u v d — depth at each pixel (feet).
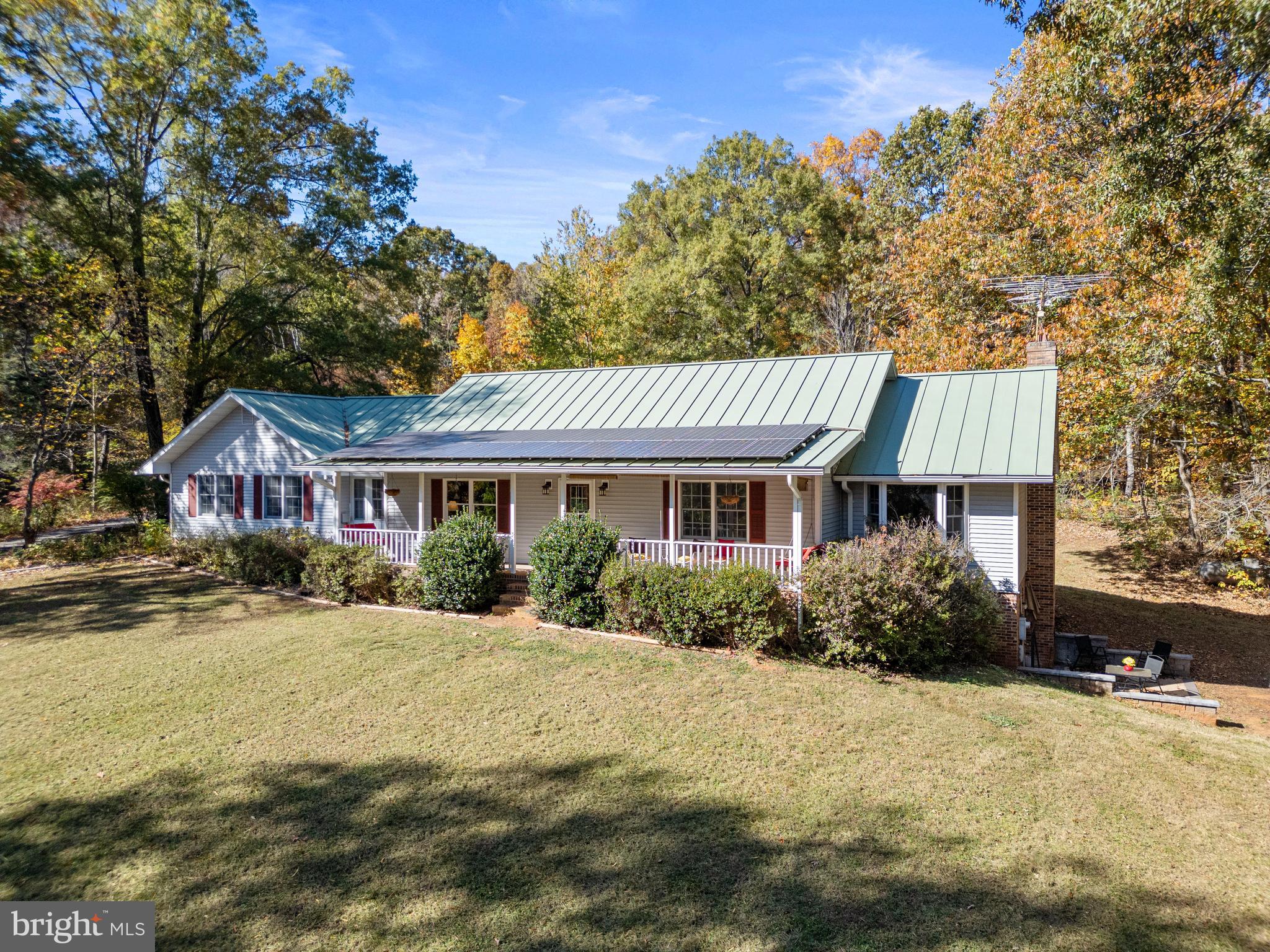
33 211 70.08
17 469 94.84
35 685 37.29
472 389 74.49
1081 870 21.02
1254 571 69.36
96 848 22.50
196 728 31.32
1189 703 39.60
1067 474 74.79
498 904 19.58
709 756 28.04
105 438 99.04
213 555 66.90
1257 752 30.32
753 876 20.61
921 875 20.65
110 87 77.66
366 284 111.34
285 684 36.50
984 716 32.60
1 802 25.45
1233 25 33.63
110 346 83.56
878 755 28.25
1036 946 17.83
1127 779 26.84
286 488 69.72
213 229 91.15
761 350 119.75
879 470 46.78
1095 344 70.03
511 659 39.63
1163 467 72.33
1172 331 59.47
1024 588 52.24
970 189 88.48
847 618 38.01
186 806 24.86
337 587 54.29
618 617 44.47
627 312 122.83
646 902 19.51
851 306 117.91
